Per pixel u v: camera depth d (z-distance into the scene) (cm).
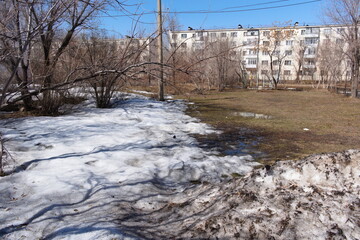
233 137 697
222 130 778
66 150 511
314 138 690
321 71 3219
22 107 946
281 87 3416
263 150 586
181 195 345
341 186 247
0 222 264
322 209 221
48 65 692
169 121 880
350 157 271
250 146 616
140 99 1446
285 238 205
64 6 346
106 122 803
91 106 1111
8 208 291
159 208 313
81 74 521
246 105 1424
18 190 340
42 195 322
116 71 392
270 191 265
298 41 4566
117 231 236
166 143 607
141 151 523
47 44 687
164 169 435
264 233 214
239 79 3675
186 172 433
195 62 469
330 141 658
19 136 596
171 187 383
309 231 205
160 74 480
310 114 1106
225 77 2744
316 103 1543
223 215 243
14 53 342
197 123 861
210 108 1280
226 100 1675
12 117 838
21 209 289
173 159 485
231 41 2959
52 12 351
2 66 470
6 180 366
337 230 201
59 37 780
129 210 298
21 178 377
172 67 432
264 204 243
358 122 912
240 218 233
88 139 595
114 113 966
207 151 566
